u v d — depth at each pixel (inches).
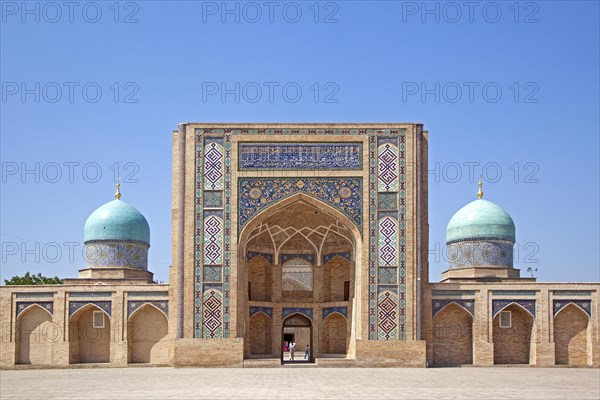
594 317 882.8
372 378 650.8
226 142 868.0
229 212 858.8
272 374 713.6
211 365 837.8
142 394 497.0
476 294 882.8
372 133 869.8
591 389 537.6
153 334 906.7
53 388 557.3
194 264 852.0
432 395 482.6
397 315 847.7
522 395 485.1
